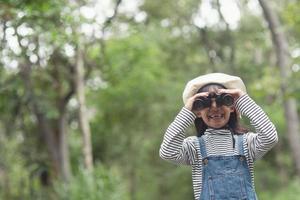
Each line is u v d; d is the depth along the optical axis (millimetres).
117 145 27938
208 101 3934
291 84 14203
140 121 27734
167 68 27062
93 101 26281
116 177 16062
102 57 19141
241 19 26078
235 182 3879
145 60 24391
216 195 3875
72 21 11836
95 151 27734
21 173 22453
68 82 19812
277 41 15180
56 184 17625
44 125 20219
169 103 26562
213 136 3996
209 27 25188
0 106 20312
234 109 4059
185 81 26641
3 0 9984
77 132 24969
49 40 11945
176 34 26562
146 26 24984
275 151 27266
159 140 27641
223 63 25078
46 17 11086
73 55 18062
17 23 10305
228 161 3920
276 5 20844
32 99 19141
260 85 14586
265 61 25750
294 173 27125
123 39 22234
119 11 19625
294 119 15312
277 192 24391
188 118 3963
